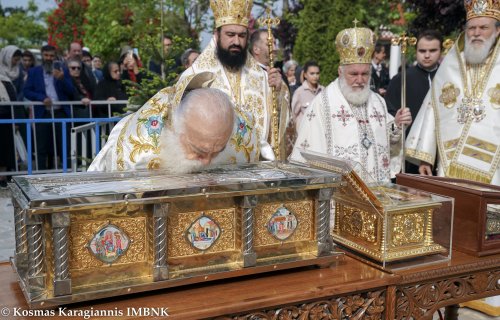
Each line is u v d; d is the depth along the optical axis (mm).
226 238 1965
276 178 2006
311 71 6816
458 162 3846
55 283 1636
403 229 2180
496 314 3613
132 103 5066
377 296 2061
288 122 4562
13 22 24953
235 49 3588
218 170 2270
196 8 9156
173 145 2104
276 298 1827
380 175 4094
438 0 6246
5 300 1772
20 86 8086
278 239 2062
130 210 1772
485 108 3793
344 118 4082
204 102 1980
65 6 15531
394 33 10977
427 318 2176
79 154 6988
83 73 7609
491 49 3836
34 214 1591
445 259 2248
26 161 7312
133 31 9875
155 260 1787
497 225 2402
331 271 2115
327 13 9656
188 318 1690
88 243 1721
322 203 2088
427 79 5215
